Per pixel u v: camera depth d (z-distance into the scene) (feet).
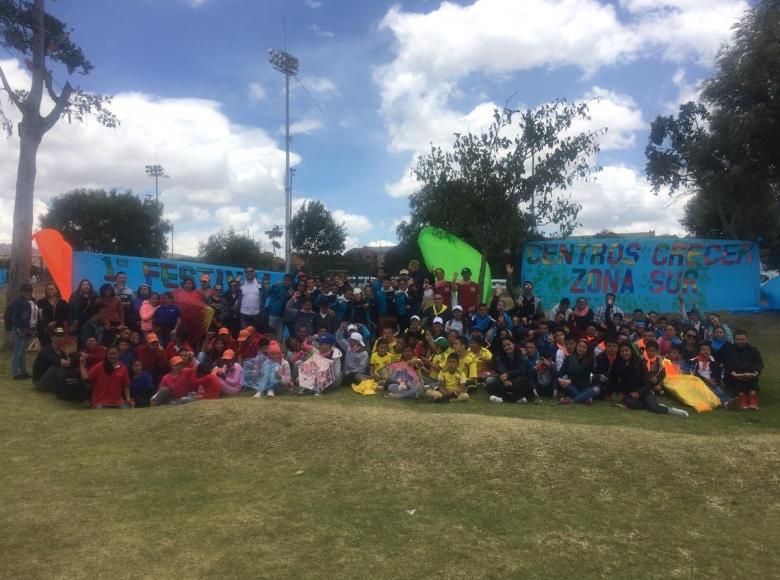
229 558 12.95
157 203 167.43
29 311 32.24
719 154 54.80
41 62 40.98
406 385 29.58
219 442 21.02
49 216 155.63
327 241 163.12
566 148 37.86
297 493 16.78
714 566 12.57
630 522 14.62
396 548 13.43
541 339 31.14
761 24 49.06
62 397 28.43
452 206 39.24
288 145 105.81
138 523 14.82
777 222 82.33
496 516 15.06
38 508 15.81
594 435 19.31
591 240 45.73
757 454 17.65
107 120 44.01
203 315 35.01
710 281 45.21
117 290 35.53
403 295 37.81
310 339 32.48
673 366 29.76
